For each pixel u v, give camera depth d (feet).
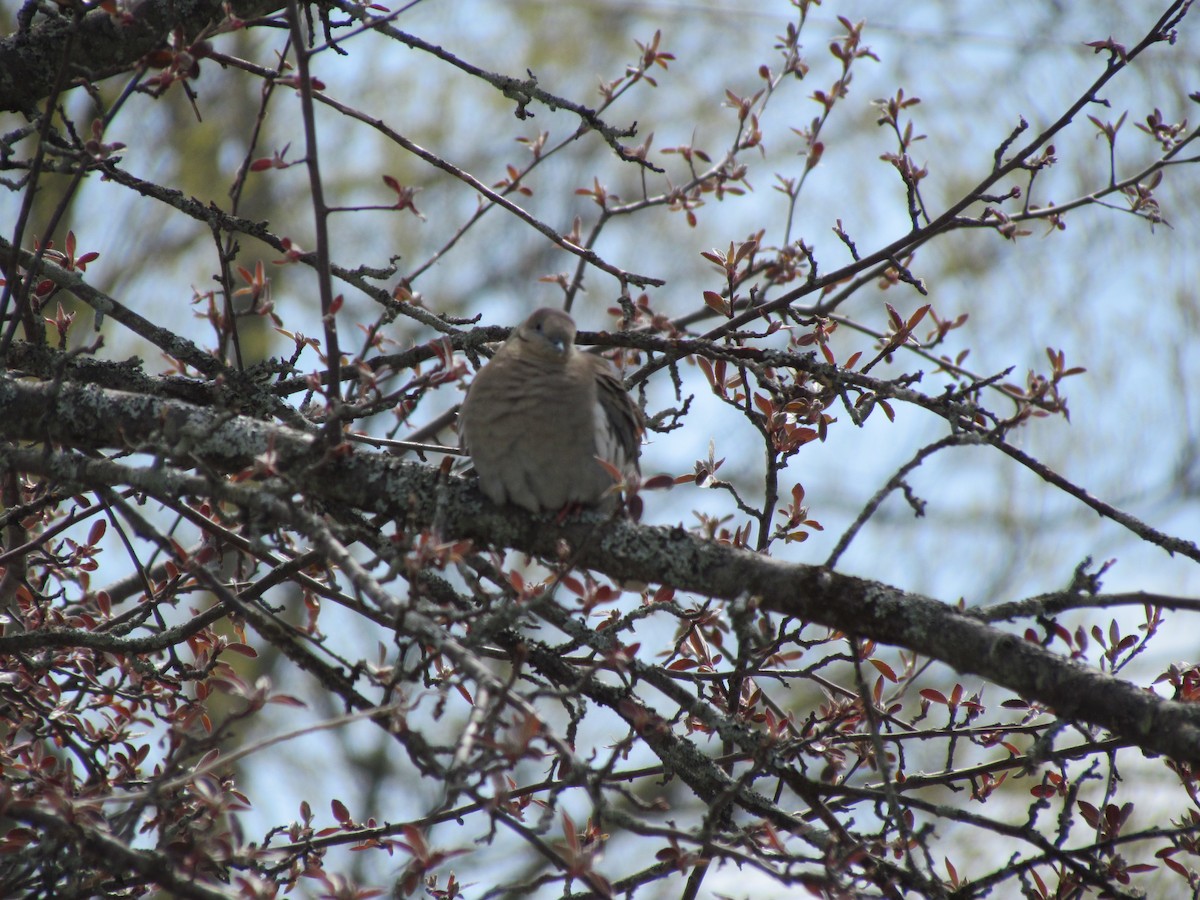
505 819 21.29
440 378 22.91
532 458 25.79
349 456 25.81
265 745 20.54
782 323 30.40
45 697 28.86
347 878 21.50
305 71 22.58
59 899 21.68
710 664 30.27
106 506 29.45
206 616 27.96
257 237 28.63
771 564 24.14
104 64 30.76
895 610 23.12
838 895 20.93
